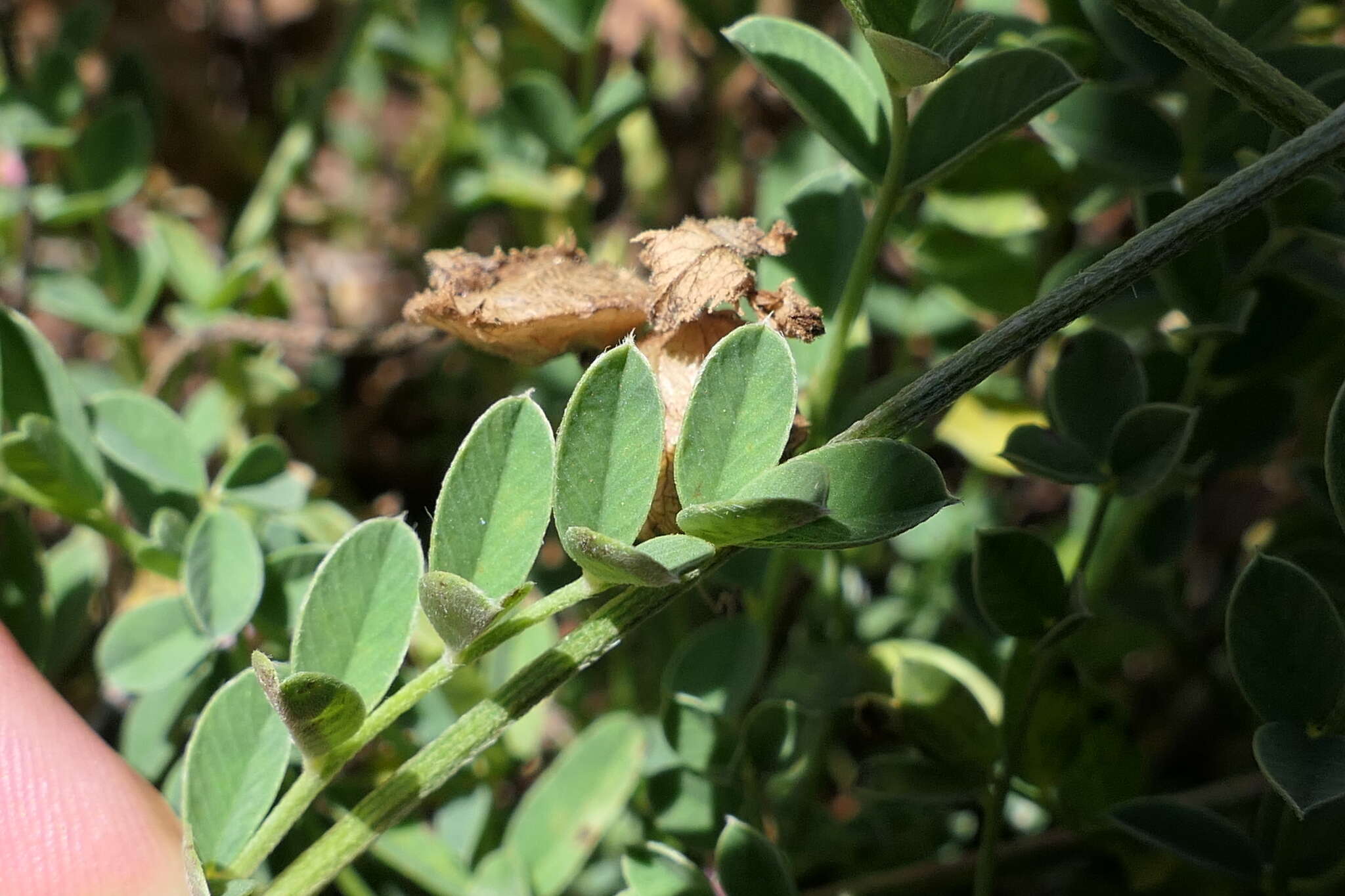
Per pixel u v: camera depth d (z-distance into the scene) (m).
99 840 0.28
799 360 0.30
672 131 0.46
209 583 0.29
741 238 0.27
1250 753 0.37
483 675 0.31
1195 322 0.30
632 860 0.28
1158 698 0.39
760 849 0.28
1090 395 0.29
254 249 0.40
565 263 0.28
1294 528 0.33
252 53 0.51
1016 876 0.31
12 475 0.30
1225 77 0.26
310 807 0.30
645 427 0.25
